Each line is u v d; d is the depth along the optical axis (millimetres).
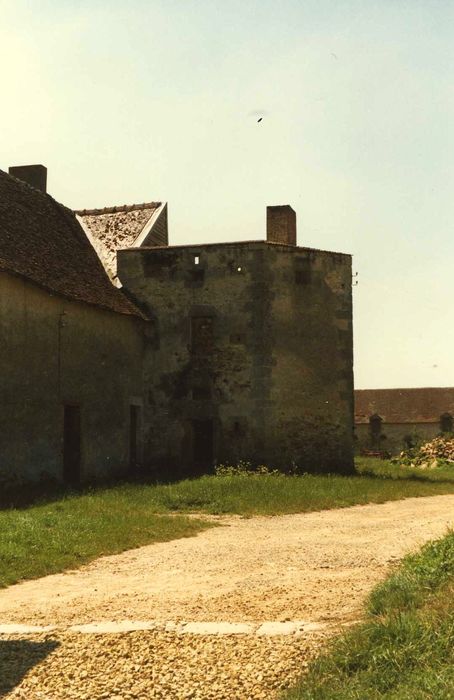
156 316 25062
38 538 11367
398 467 28984
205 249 24875
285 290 24578
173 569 9844
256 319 24234
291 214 28094
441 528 12938
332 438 24516
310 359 24609
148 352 25031
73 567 10188
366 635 5934
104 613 7582
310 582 8688
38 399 19375
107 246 26438
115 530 12555
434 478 24344
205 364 24578
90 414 21797
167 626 6941
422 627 5801
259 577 9117
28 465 18875
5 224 20750
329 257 25203
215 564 10094
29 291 19219
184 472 23859
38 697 5566
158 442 24703
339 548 11156
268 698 5352
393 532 12766
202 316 24703
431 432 61156
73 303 21078
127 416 23828
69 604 8047
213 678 5719
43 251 21625
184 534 12859
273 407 24031
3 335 18125
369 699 4934
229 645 6324
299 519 14898
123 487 19312
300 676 5566
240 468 23328
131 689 5637
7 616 7633
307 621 6930
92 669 6020
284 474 22844
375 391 65312
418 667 5293
